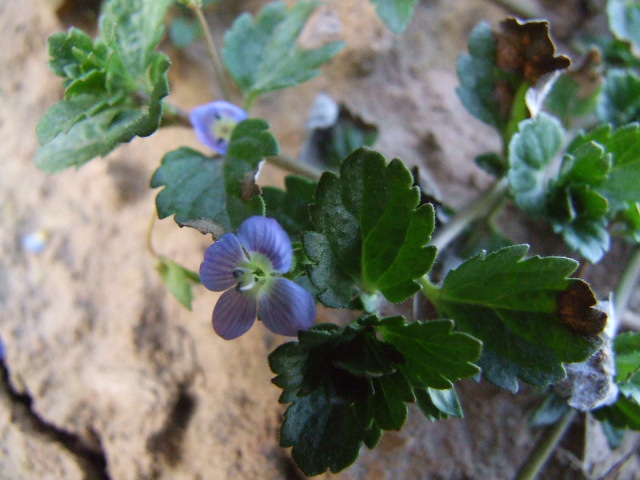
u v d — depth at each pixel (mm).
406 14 49
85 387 48
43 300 50
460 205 50
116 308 49
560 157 48
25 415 49
